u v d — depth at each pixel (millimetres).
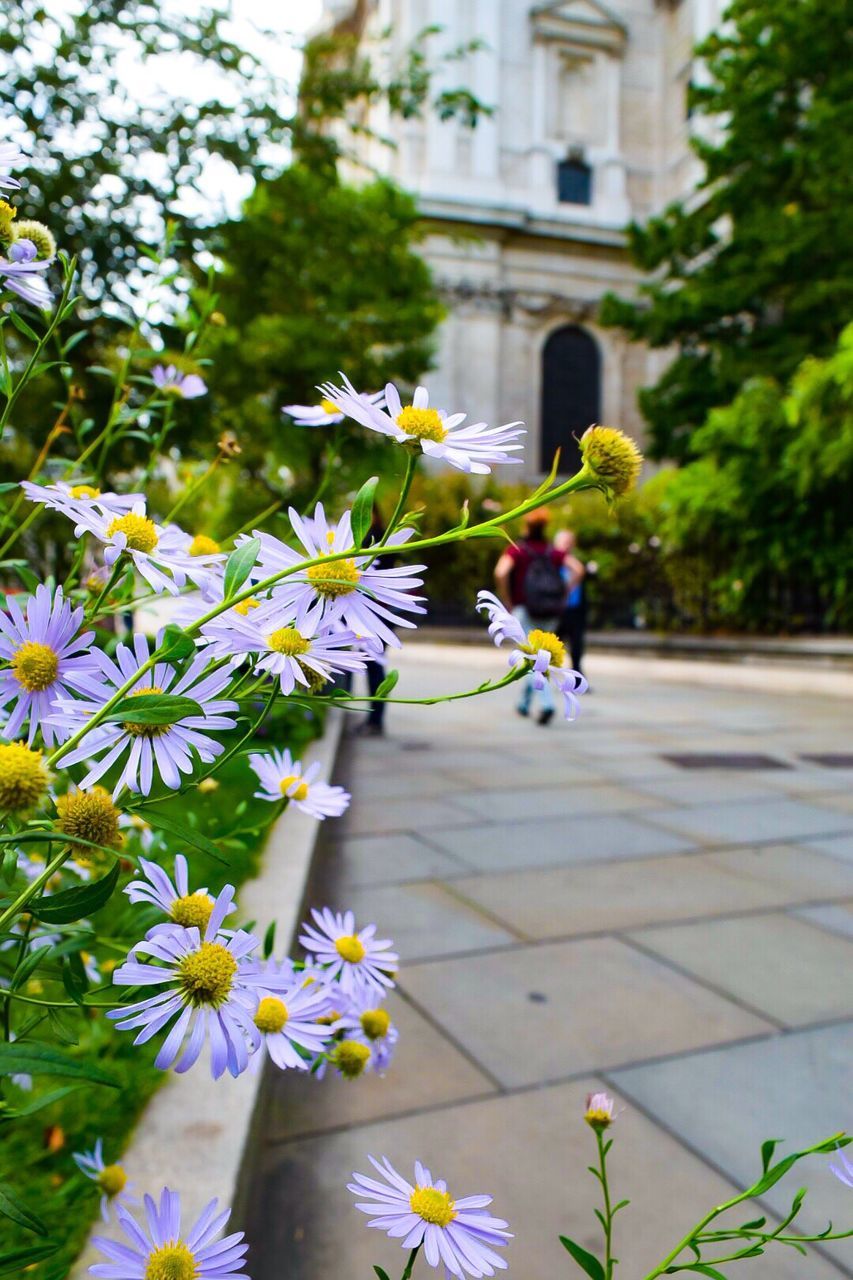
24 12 3342
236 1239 639
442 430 682
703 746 6688
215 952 670
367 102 4910
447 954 2816
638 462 662
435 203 25516
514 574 7066
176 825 671
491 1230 701
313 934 1017
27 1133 1468
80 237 3566
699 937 3016
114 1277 610
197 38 3631
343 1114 1985
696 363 19078
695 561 16188
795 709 8781
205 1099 1615
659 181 28594
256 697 741
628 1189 1755
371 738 6840
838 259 15812
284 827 3234
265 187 4852
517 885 3479
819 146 15414
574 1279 1509
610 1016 2445
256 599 777
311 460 7141
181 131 3768
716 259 18203
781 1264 1561
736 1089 2105
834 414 11805
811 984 2672
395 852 3865
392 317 10828
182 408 3523
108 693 675
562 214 27172
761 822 4547
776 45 16344
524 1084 2111
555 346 27703
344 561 707
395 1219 691
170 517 1206
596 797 4992
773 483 13297
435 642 17281
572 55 27562
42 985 1200
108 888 592
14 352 2684
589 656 15109
